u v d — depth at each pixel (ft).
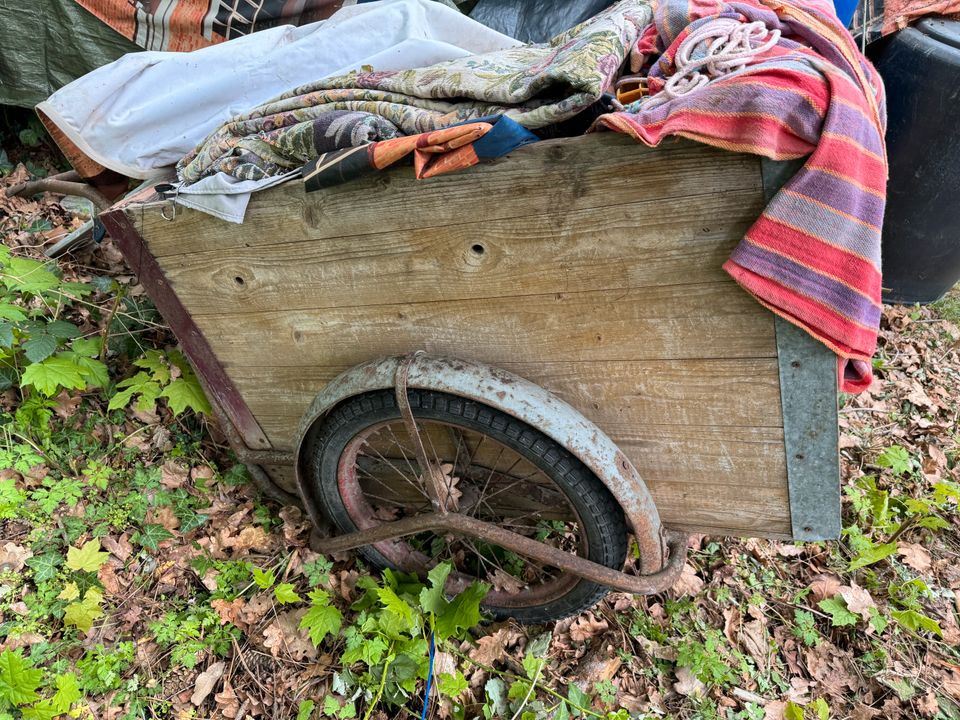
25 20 8.07
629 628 6.05
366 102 4.30
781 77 3.14
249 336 5.16
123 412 6.90
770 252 3.23
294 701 5.25
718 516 4.85
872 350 3.43
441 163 3.53
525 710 5.36
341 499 5.60
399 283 4.34
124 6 7.88
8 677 4.58
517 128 3.36
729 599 6.51
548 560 4.85
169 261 4.88
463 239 3.97
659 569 4.84
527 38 6.68
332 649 5.57
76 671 5.08
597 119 3.27
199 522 6.27
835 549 7.12
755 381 3.96
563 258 3.83
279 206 4.24
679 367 4.08
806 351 3.70
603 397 4.44
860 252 3.21
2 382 6.62
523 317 4.21
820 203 3.09
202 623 5.51
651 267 3.70
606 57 3.82
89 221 8.36
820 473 4.23
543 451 4.51
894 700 5.94
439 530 5.32
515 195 3.67
